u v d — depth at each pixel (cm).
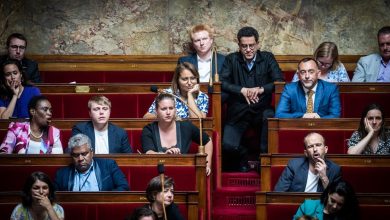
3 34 1800
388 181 1246
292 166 1233
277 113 1414
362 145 1287
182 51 1808
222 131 1524
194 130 1316
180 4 1812
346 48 1806
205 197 1243
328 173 1223
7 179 1240
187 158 1236
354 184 1247
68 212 1166
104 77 1711
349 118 1354
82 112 1486
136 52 1811
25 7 1806
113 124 1321
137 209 1055
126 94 1484
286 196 1166
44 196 1129
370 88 1464
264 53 1561
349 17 1806
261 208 1169
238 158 1493
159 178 1123
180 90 1415
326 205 1138
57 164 1240
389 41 1577
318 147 1215
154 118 1367
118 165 1239
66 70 1712
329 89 1421
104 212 1166
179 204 1177
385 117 1427
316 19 1806
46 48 1805
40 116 1300
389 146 1301
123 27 1816
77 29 1809
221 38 1808
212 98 1462
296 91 1421
